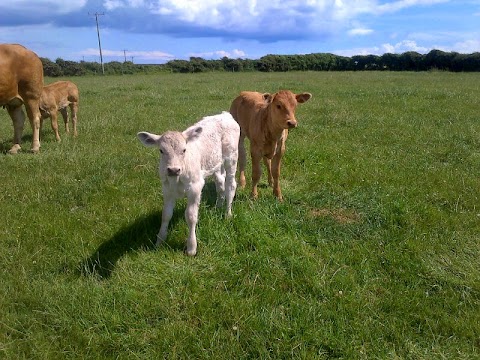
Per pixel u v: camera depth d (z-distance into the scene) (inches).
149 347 139.2
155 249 190.7
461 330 144.9
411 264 181.3
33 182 259.3
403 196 245.6
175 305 155.9
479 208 235.0
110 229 204.2
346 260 186.4
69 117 516.1
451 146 353.4
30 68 341.1
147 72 2303.2
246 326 146.4
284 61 2464.3
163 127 425.7
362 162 310.3
